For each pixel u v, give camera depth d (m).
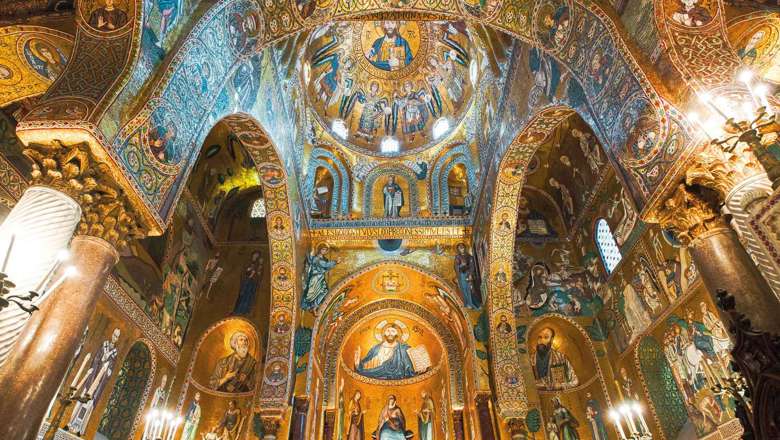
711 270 4.84
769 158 3.73
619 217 13.58
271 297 13.83
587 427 13.12
